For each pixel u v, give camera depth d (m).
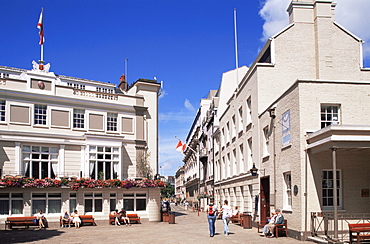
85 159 30.33
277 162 19.14
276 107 19.50
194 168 66.69
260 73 22.70
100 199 28.80
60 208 27.36
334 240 13.50
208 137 48.69
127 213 29.66
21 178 25.62
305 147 16.17
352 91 16.78
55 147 29.83
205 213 46.62
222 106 40.78
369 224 13.67
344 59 23.03
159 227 25.00
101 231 22.48
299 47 23.23
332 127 13.71
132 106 33.78
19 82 29.25
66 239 18.02
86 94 31.92
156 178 33.53
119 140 31.73
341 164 16.36
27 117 29.02
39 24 32.56
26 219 25.30
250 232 20.03
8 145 27.83
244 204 26.36
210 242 15.84
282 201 18.31
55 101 30.30
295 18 23.50
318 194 15.96
